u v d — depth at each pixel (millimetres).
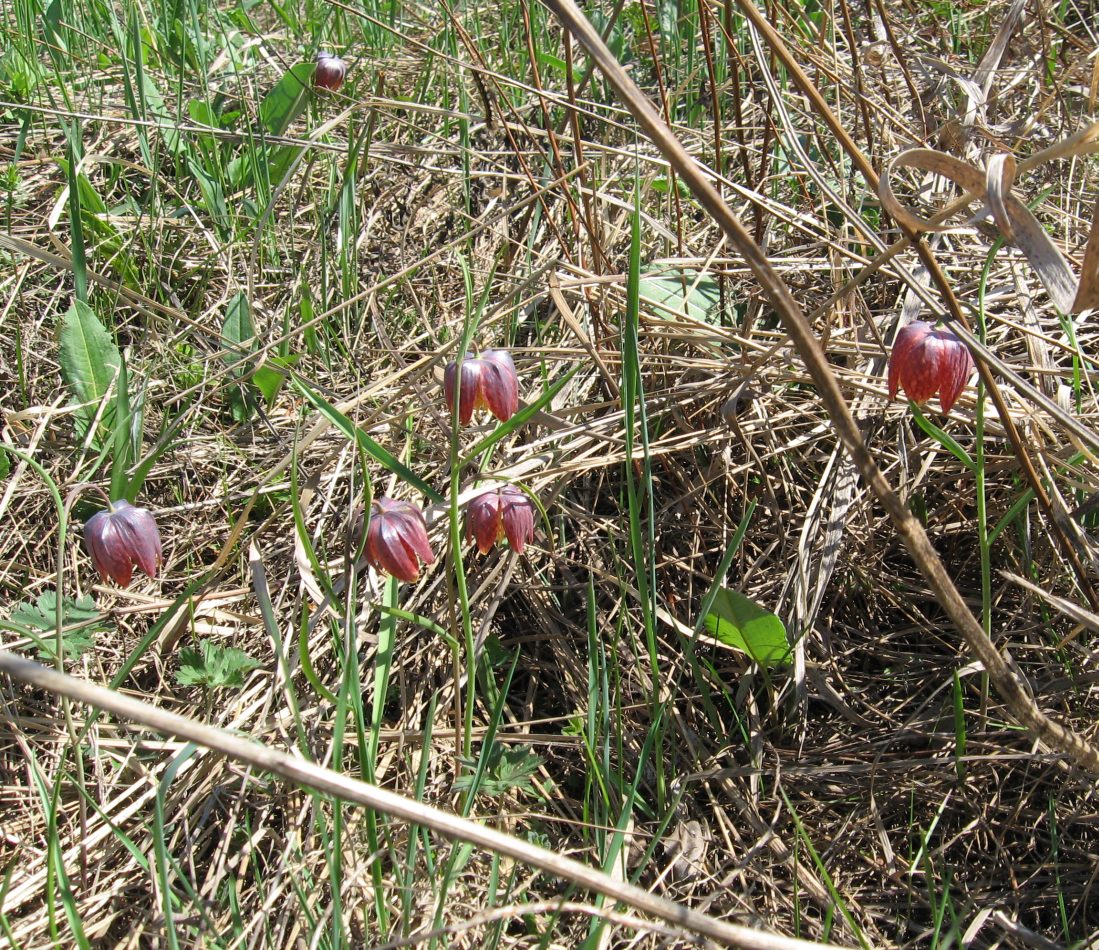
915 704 519
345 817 447
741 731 502
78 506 574
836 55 704
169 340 632
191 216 749
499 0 982
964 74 740
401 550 418
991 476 552
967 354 421
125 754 479
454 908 416
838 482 550
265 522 508
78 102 845
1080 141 328
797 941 314
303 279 653
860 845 471
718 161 603
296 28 975
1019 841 468
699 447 589
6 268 686
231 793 460
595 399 626
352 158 675
